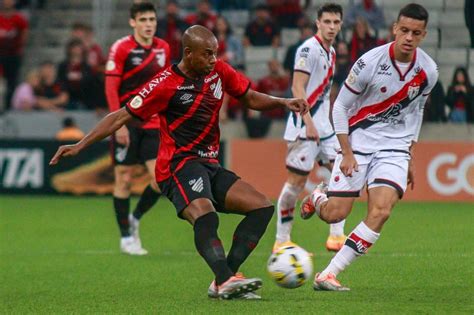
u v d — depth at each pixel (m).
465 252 22.97
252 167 37.47
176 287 18.81
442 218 30.73
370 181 17.34
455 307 15.52
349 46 35.38
